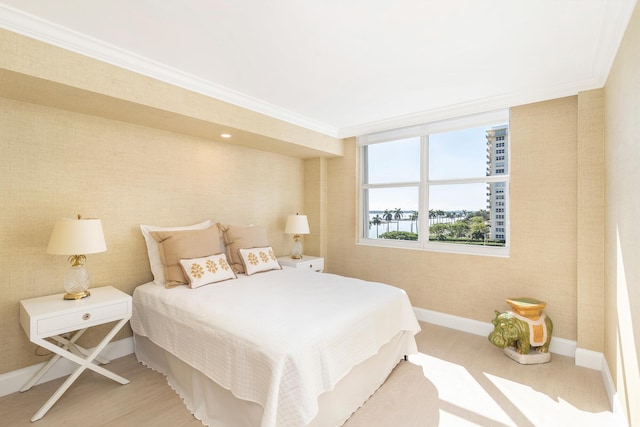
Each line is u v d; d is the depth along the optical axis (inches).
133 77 87.4
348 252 169.0
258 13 66.2
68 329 77.5
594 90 96.8
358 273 164.6
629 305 65.4
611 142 83.7
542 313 106.8
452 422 73.0
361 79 99.7
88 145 99.1
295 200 175.9
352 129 157.9
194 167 127.8
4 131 84.1
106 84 82.2
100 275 102.0
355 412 76.9
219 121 109.2
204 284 102.2
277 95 114.7
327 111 133.1
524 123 115.2
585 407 78.5
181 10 65.4
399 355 100.3
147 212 113.4
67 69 75.6
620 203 73.1
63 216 94.2
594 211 97.2
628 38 63.8
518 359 102.0
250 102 117.6
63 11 66.3
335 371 68.2
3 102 83.9
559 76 96.4
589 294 98.2
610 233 85.6
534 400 81.4
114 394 83.4
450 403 80.4
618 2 61.4
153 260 108.0
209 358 71.6
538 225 112.7
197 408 75.7
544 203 111.4
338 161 173.6
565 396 83.0
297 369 58.7
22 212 87.0
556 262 109.4
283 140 134.5
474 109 121.9
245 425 64.0
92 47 78.2
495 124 125.0
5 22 66.6
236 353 65.1
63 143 94.0
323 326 69.9
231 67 92.0
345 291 96.9
